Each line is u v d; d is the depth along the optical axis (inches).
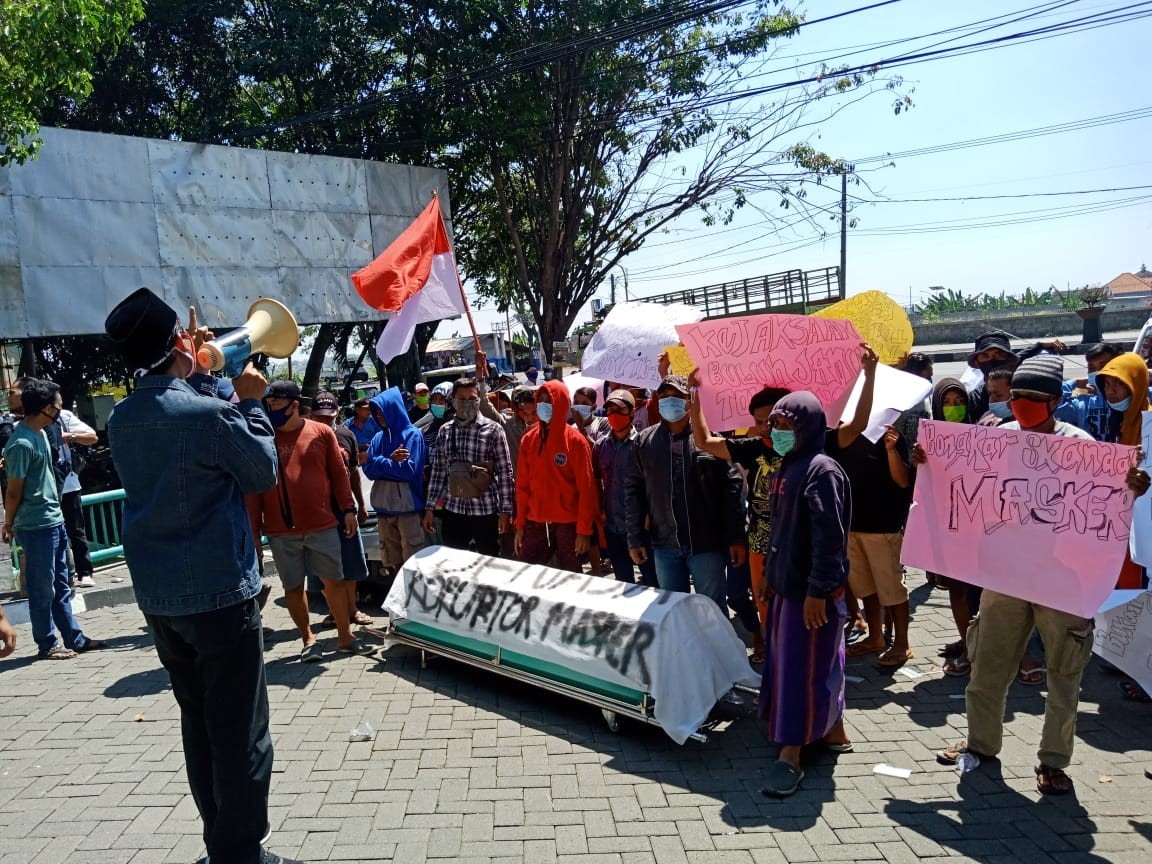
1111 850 129.9
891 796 148.1
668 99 768.3
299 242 500.1
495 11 664.4
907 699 190.9
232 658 117.9
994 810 142.5
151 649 243.0
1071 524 142.0
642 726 179.5
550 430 244.4
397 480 264.7
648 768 160.4
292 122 605.0
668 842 134.6
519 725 180.9
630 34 600.7
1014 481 149.8
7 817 146.8
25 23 290.0
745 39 720.3
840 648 158.7
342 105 667.4
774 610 158.6
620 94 752.3
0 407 451.5
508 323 1305.4
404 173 547.2
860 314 212.4
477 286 970.7
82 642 242.8
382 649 232.5
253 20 671.8
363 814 144.1
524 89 671.1
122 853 134.7
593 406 337.4
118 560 331.3
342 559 233.0
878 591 208.7
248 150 477.4
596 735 175.5
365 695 199.8
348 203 520.7
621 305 303.4
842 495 151.2
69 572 247.4
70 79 320.2
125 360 117.8
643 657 166.2
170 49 676.1
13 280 398.9
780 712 153.2
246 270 477.7
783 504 156.4
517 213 864.3
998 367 238.2
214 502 116.3
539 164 782.5
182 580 113.7
